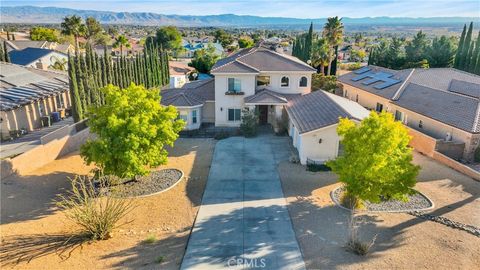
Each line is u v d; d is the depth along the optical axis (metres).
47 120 34.31
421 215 16.86
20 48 74.56
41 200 18.62
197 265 13.23
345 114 23.27
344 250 14.06
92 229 14.77
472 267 12.80
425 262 13.12
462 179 21.12
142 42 122.81
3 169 19.88
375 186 16.19
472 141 23.95
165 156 20.89
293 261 13.48
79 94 29.73
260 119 34.31
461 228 15.54
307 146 23.81
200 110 33.28
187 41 128.88
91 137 28.84
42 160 23.09
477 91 29.77
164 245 14.58
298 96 32.66
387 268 12.81
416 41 61.09
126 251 14.06
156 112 20.52
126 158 18.56
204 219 16.88
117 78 38.94
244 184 20.97
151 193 19.73
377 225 15.99
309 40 59.09
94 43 101.44
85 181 21.34
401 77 37.00
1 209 17.05
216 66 35.06
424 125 28.52
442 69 39.06
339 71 71.25
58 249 14.09
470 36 46.75
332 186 20.59
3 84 34.16
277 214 17.30
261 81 33.19
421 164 23.70
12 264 12.91
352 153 16.77
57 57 64.19
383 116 16.20
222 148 27.70
